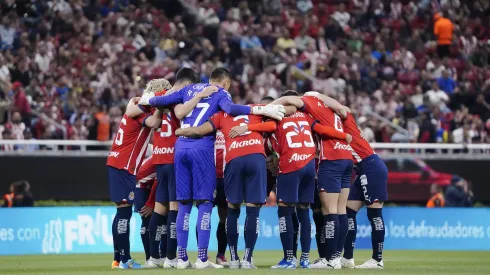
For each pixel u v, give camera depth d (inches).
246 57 3705.7
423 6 4276.6
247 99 3417.8
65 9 3631.9
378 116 3430.1
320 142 1561.3
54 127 3053.6
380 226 1625.2
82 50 3469.5
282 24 3941.9
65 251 2511.1
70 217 2529.5
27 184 2667.3
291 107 1523.1
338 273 1322.6
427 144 3166.8
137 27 3649.1
